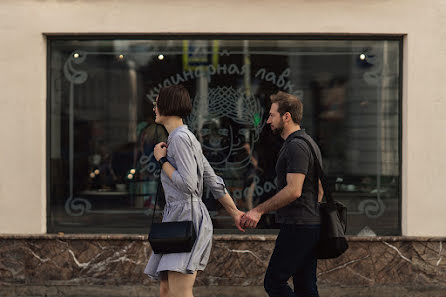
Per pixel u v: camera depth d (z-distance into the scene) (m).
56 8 9.07
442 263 8.93
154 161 9.30
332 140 9.29
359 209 9.24
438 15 8.96
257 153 9.27
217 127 9.29
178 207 5.28
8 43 9.07
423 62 8.99
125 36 9.28
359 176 9.27
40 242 9.02
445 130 8.99
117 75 9.32
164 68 9.30
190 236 5.12
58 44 9.30
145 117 9.32
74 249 9.02
